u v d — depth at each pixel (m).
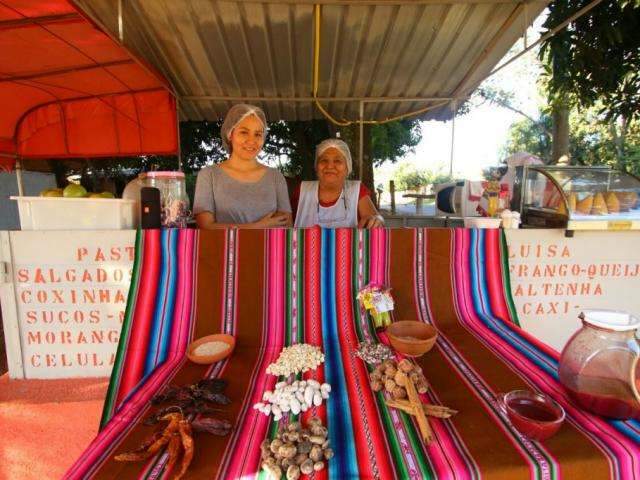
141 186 1.77
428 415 1.03
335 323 1.64
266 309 1.66
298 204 2.41
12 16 2.04
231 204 2.09
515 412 0.96
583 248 1.87
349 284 1.73
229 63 3.63
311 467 0.85
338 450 0.92
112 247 1.64
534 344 1.48
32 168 4.98
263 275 1.69
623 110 3.90
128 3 2.62
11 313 1.65
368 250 1.75
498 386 1.19
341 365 1.34
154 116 4.16
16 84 3.39
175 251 1.65
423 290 1.76
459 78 4.10
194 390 1.14
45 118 4.14
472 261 1.80
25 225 1.63
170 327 1.59
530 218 2.04
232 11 2.78
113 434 0.98
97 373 1.71
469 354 1.40
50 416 1.56
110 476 0.84
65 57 2.78
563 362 1.11
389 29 3.10
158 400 1.11
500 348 1.45
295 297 1.69
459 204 3.39
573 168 1.91
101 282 1.66
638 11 3.24
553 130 5.31
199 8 2.73
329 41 3.28
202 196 2.06
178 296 1.63
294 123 7.37
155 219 1.63
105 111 4.13
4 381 1.67
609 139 9.72
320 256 1.73
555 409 0.99
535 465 0.86
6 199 5.50
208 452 0.91
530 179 2.06
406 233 1.77
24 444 1.54
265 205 2.14
